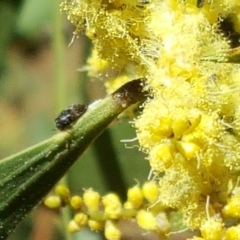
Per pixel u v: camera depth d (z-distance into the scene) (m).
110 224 0.08
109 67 0.08
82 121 0.07
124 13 0.07
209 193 0.07
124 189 0.10
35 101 0.18
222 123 0.07
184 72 0.07
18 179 0.06
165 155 0.06
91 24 0.07
